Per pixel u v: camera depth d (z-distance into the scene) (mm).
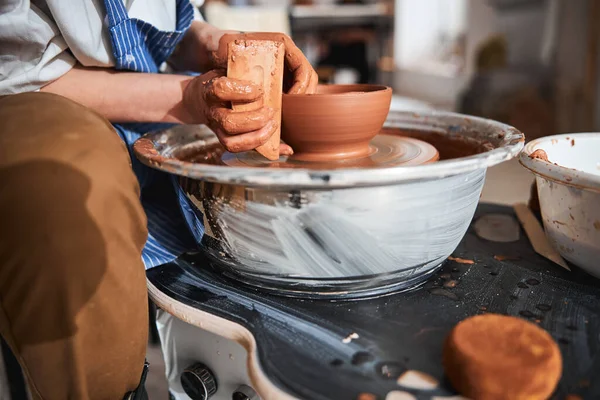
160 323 859
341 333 659
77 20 869
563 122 3256
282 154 844
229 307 735
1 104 713
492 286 769
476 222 1059
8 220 593
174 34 1012
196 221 758
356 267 680
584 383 554
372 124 814
